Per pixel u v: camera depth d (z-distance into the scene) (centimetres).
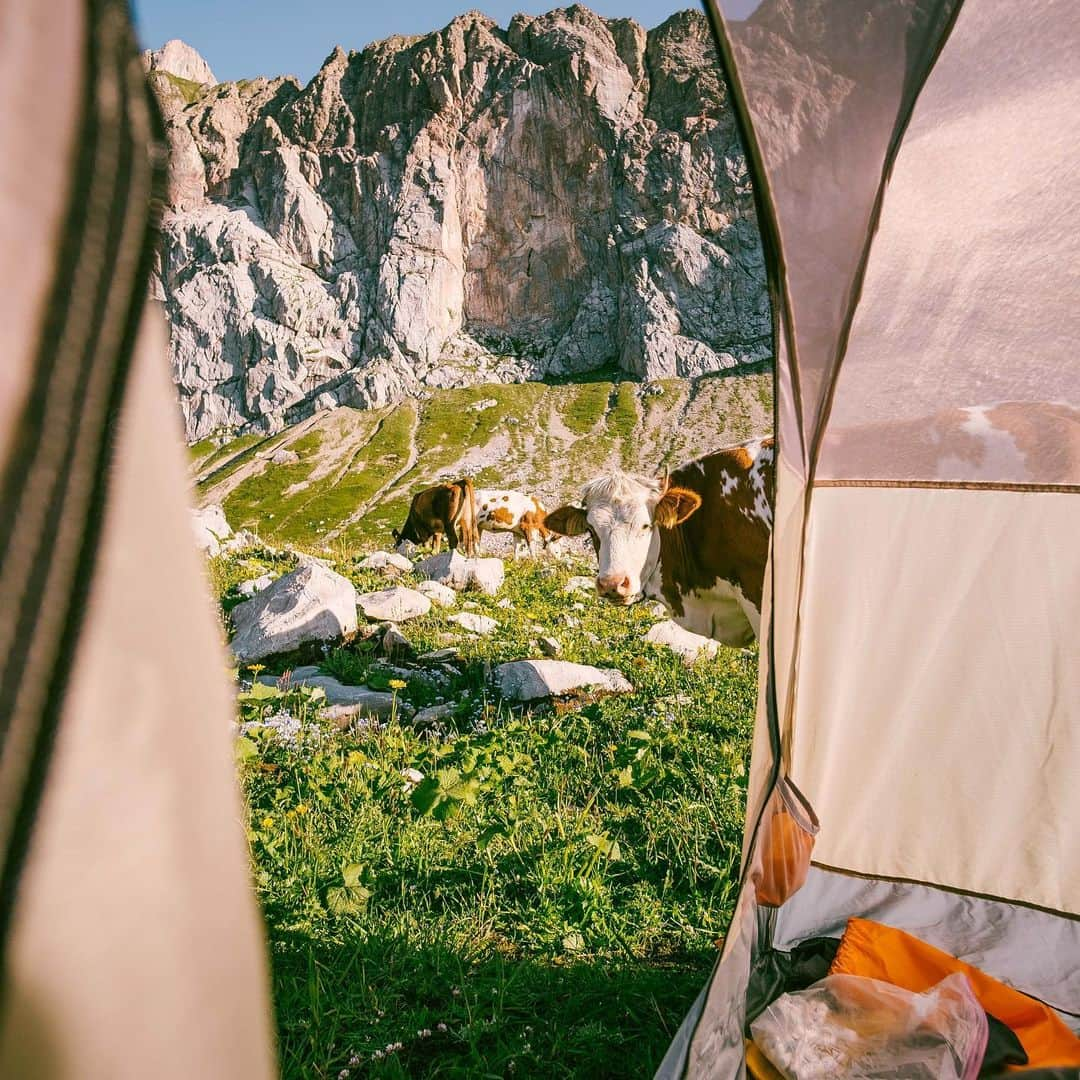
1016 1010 297
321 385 11075
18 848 39
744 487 567
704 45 13200
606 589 618
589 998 314
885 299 297
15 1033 44
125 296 43
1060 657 326
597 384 10806
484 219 12194
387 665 739
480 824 438
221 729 61
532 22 13388
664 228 11450
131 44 46
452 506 2020
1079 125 267
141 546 52
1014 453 320
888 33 202
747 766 525
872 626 331
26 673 38
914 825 349
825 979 301
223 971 59
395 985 310
